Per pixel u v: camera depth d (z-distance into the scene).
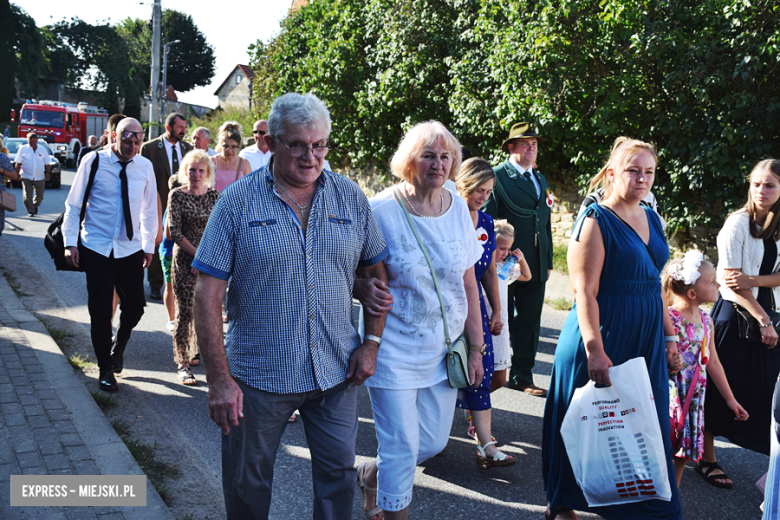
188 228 5.14
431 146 2.81
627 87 8.65
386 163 14.68
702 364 3.47
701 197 8.56
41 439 3.73
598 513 3.00
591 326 2.90
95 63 65.50
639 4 8.27
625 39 8.38
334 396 2.54
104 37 65.44
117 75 65.62
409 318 2.83
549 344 6.74
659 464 2.81
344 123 15.07
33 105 32.31
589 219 2.96
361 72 14.11
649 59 8.32
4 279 7.95
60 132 32.38
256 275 2.36
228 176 6.51
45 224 13.09
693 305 3.51
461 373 2.91
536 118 9.60
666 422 2.98
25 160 13.84
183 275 5.08
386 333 2.84
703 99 7.89
